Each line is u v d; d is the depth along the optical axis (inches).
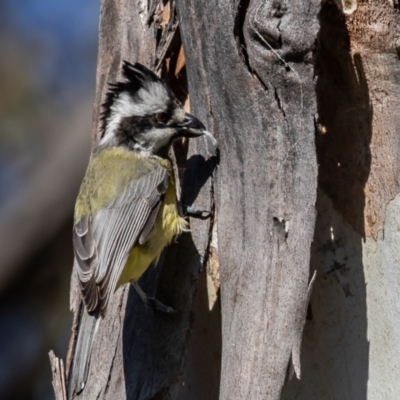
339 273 399.2
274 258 367.2
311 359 409.1
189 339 413.4
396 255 386.9
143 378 401.4
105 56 461.1
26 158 707.4
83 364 381.4
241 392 361.4
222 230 383.9
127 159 432.1
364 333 394.6
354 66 393.7
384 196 390.0
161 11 440.8
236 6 369.1
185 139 442.3
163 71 439.8
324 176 399.5
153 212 414.9
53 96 717.9
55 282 683.4
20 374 677.9
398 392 387.9
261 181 374.0
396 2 391.5
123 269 411.8
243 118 377.4
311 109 369.1
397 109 390.6
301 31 361.7
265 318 363.9
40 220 674.2
